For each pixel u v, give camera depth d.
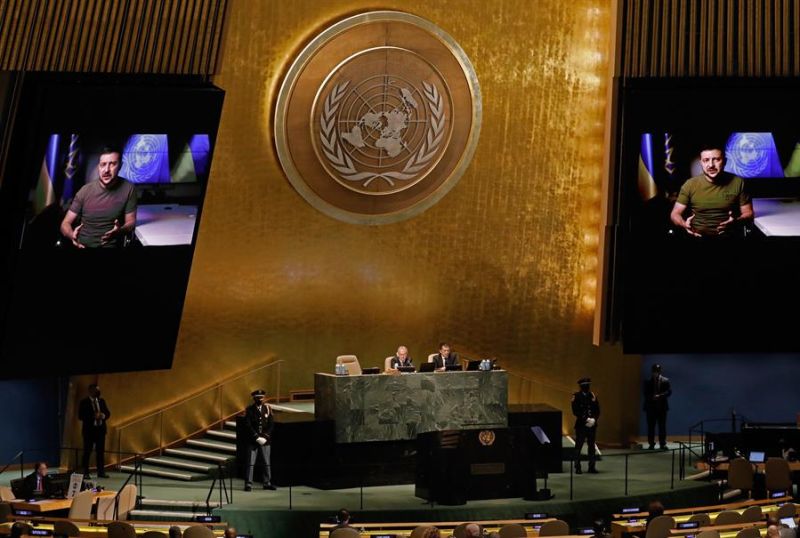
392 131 24.34
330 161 24.16
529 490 20.34
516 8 24.41
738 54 23.00
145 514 19.36
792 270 23.47
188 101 20.73
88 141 20.11
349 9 23.81
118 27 20.20
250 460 20.80
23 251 20.09
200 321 23.78
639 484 21.56
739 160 22.80
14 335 20.59
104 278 21.09
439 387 21.64
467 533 14.62
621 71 23.25
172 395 23.53
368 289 24.81
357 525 17.44
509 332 25.39
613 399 25.45
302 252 24.38
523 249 25.23
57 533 15.98
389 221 24.67
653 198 22.94
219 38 21.02
